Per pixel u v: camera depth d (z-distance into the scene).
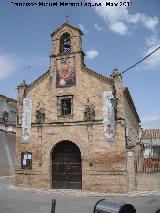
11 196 21.67
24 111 27.88
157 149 43.34
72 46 27.31
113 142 24.20
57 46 27.95
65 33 28.05
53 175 26.16
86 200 19.91
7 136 41.25
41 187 25.92
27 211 16.34
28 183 26.52
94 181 24.20
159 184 23.91
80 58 26.84
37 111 27.34
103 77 25.66
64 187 25.58
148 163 29.95
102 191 23.78
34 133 27.16
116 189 23.38
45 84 27.72
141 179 24.33
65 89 26.81
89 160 24.66
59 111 26.61
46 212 16.06
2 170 39.62
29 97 28.09
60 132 26.16
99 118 25.05
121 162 23.69
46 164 26.14
